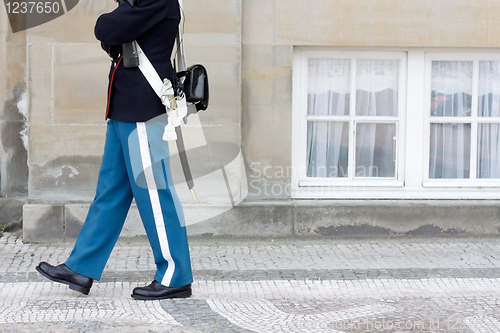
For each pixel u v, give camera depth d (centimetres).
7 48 624
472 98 640
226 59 591
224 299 433
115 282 470
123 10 395
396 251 575
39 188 594
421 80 632
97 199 429
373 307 420
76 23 585
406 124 635
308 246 592
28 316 391
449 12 611
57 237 593
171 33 411
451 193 637
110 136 427
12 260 535
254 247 587
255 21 600
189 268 432
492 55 635
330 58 629
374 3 606
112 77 416
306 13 602
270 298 439
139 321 384
